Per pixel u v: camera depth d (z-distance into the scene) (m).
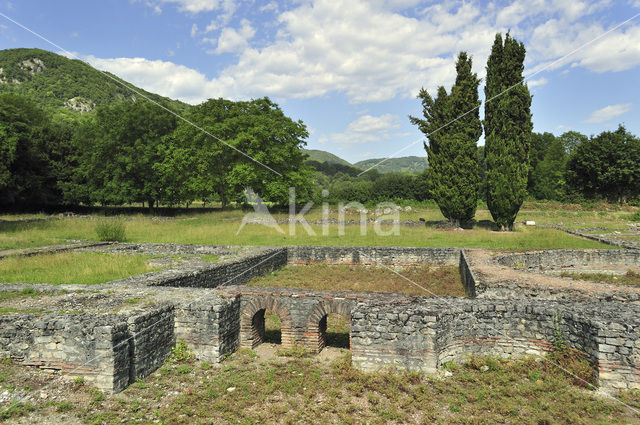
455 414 5.77
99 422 5.46
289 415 5.74
